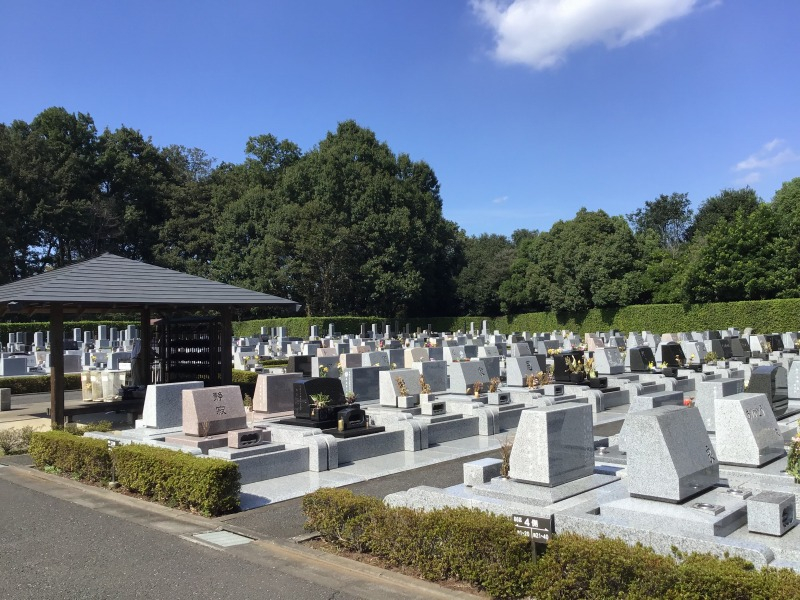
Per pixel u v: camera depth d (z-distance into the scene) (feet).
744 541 19.15
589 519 21.85
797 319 134.00
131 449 35.17
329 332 175.32
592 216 181.68
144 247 212.23
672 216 289.74
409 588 21.13
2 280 165.89
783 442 31.24
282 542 26.11
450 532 21.47
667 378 69.10
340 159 200.13
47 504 32.73
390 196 197.36
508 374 67.72
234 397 42.68
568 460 27.12
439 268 228.02
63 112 200.95
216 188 222.07
